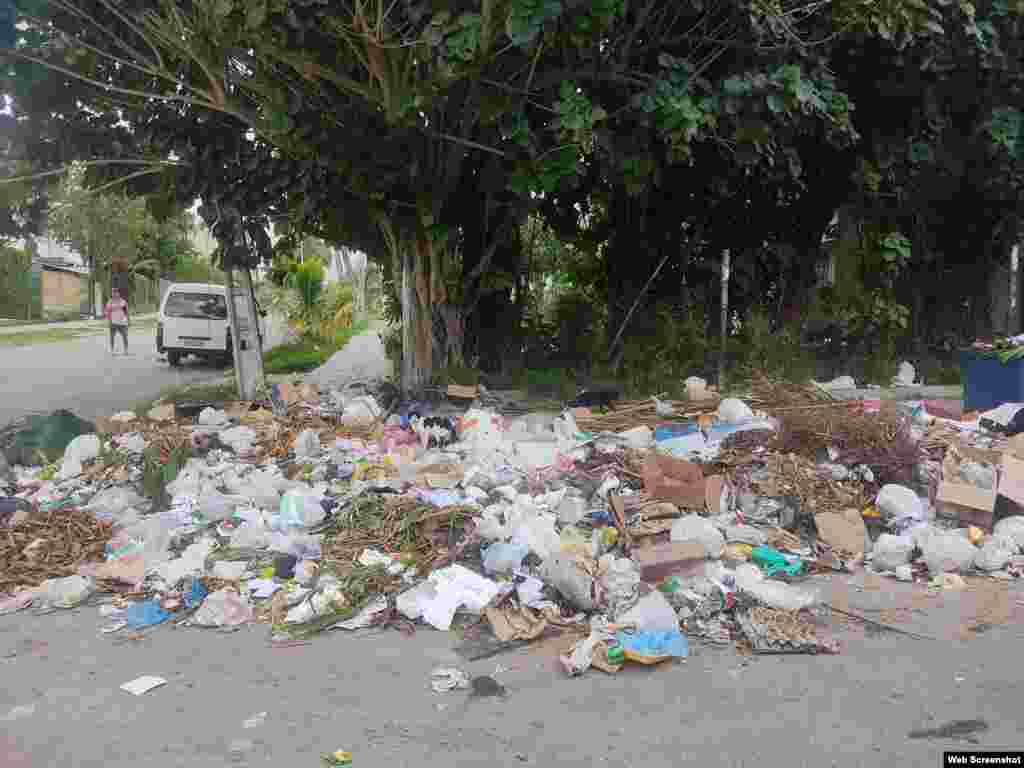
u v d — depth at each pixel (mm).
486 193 10539
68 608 4879
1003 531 5602
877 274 12164
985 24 9891
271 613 4680
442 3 7305
